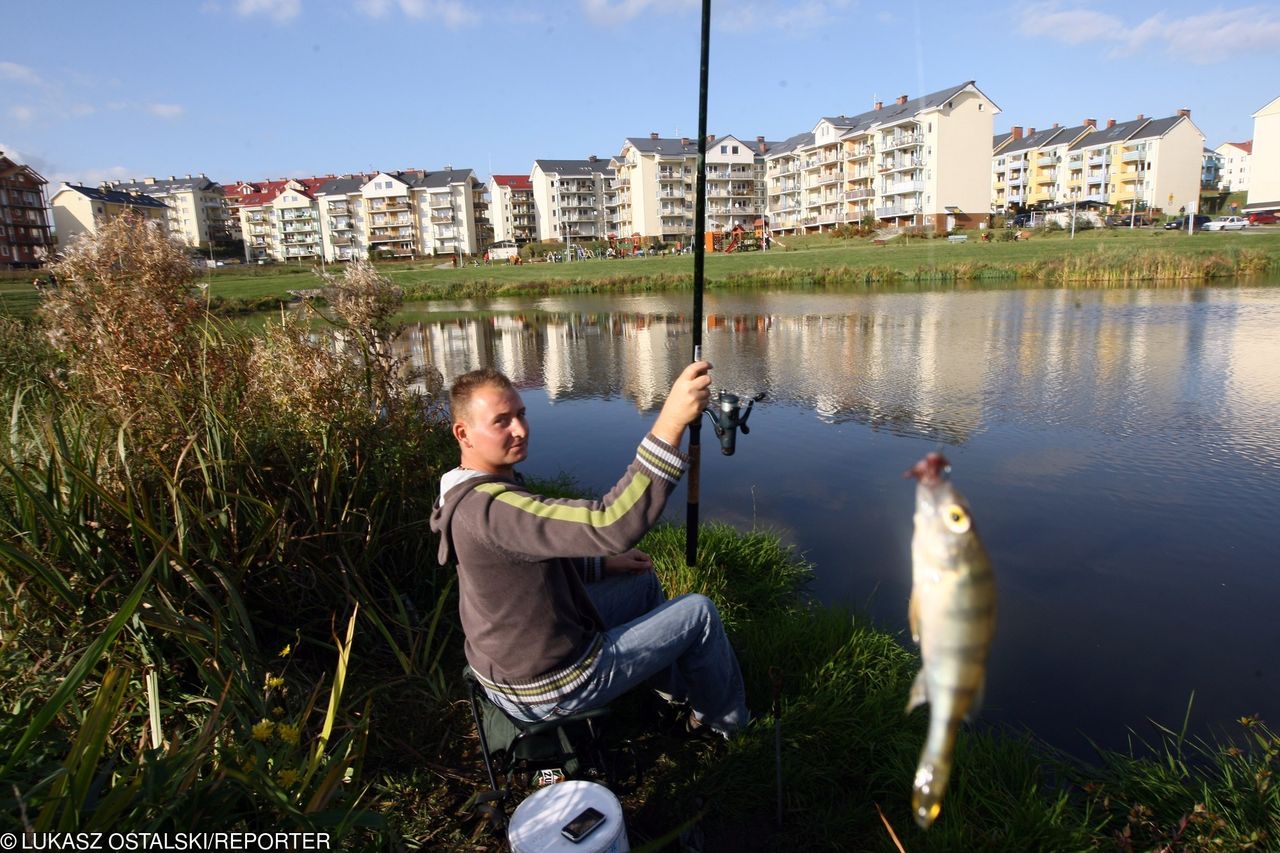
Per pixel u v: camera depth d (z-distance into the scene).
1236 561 4.89
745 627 3.71
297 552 3.17
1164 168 75.38
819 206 81.94
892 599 4.44
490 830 2.40
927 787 0.97
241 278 49.94
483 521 2.16
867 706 3.07
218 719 2.26
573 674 2.29
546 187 100.69
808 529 5.54
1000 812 2.52
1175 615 4.25
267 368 3.94
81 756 1.78
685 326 20.00
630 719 3.07
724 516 5.83
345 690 2.90
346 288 4.48
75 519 2.70
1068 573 4.79
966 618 0.95
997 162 94.62
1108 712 3.41
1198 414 8.44
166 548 2.54
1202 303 18.67
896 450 7.54
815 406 9.62
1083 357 12.20
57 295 3.91
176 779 1.79
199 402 3.43
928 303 22.11
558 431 9.09
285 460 3.47
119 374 3.53
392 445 3.97
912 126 64.88
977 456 7.22
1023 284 26.97
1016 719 3.37
